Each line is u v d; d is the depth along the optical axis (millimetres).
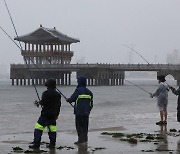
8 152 10508
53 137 11367
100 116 23500
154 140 12703
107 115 24328
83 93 12281
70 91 74625
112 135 14016
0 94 65438
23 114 26172
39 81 109875
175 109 29203
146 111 28266
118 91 77375
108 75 108500
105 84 107750
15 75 107562
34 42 105438
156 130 15625
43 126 11320
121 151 10617
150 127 16750
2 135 14273
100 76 104438
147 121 20141
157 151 10609
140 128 16406
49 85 11578
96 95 61250
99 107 33156
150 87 104188
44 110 11320
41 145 11828
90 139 12977
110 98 52125
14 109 31469
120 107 33250
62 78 111938
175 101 41031
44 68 101875
